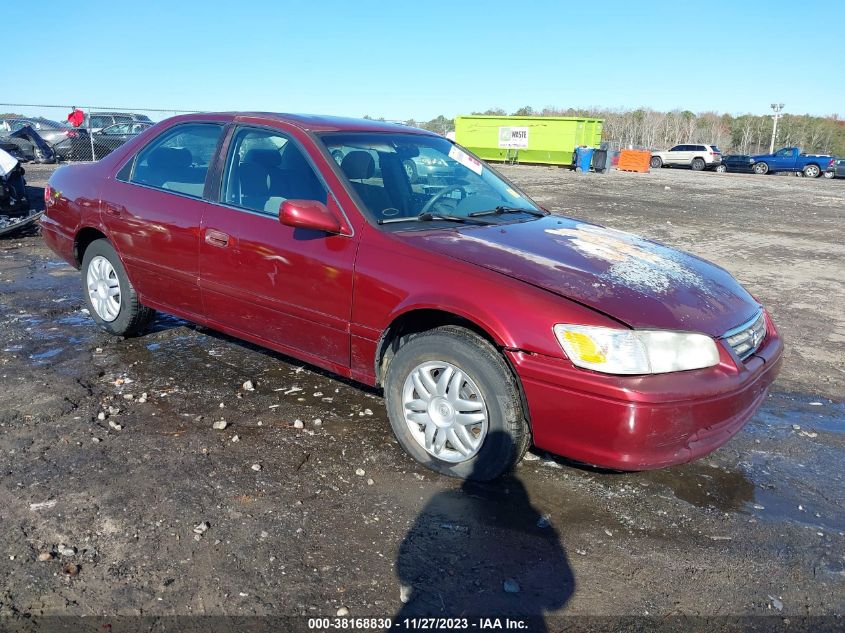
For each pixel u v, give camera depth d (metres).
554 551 2.80
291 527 2.86
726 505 3.22
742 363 3.14
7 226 8.81
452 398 3.22
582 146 33.53
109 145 19.50
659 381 2.83
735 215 15.55
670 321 2.96
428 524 2.94
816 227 13.77
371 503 3.08
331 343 3.66
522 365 2.94
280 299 3.80
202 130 4.42
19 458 3.31
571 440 2.94
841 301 7.45
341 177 3.67
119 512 2.90
